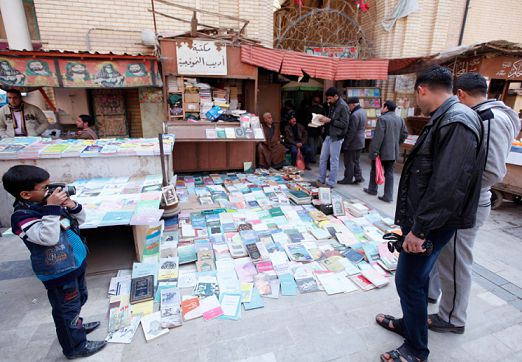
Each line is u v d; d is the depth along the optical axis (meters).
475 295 2.71
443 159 1.52
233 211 4.30
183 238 3.55
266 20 6.99
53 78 4.75
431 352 2.12
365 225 3.98
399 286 1.90
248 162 6.48
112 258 3.14
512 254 3.40
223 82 6.68
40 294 2.67
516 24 8.68
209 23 6.55
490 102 2.03
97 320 2.36
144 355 2.05
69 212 1.93
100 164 3.76
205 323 2.34
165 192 3.76
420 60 6.60
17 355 2.05
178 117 5.82
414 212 1.74
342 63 6.36
